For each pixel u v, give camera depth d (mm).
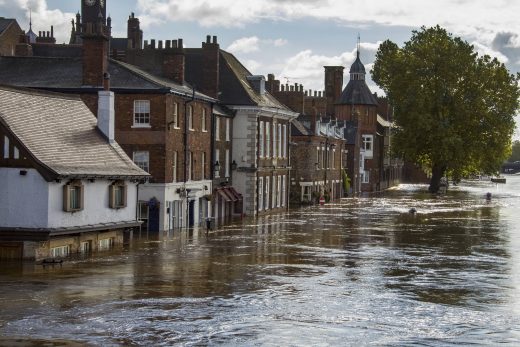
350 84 154625
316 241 59469
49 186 44531
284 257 50125
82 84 62688
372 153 149625
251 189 81750
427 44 127000
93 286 38156
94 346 27750
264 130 85188
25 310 32656
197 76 78562
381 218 81750
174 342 28453
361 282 41125
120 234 53906
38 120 48656
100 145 52688
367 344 28688
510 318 33094
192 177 69938
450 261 49344
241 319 32031
